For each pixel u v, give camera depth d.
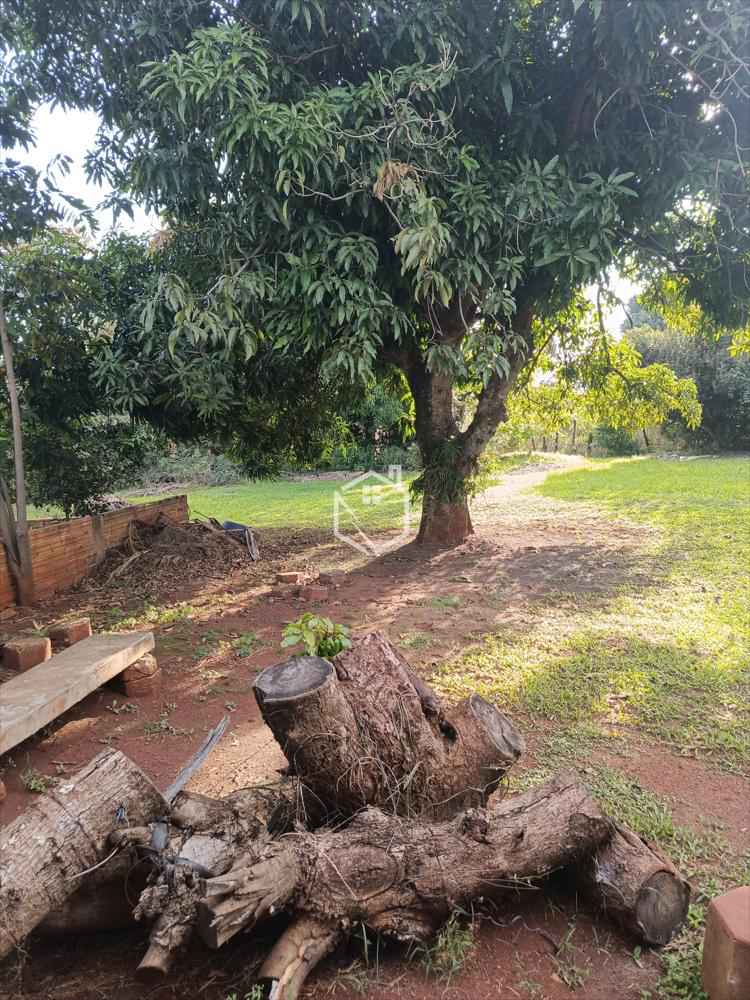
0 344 6.86
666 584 6.85
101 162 7.18
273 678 2.55
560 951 2.22
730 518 10.05
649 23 5.46
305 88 6.16
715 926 1.91
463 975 2.14
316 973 2.16
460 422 12.88
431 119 5.85
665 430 25.12
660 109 6.45
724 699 4.10
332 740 2.47
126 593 7.52
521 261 6.18
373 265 5.94
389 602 6.62
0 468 7.87
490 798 3.05
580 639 5.25
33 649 4.69
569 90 6.84
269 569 8.52
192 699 4.44
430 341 7.43
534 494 14.38
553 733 3.75
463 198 5.92
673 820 2.91
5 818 3.11
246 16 6.00
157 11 5.95
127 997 2.09
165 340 7.20
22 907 1.96
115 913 2.31
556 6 6.18
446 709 3.22
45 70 6.69
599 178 5.86
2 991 2.13
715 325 8.86
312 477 22.25
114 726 4.05
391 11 5.93
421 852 2.24
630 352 11.43
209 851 2.08
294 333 6.35
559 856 2.35
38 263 7.00
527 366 11.23
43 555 7.48
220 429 9.36
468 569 7.93
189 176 6.05
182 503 11.06
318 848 2.16
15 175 6.65
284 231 6.15
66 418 8.73
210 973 2.14
